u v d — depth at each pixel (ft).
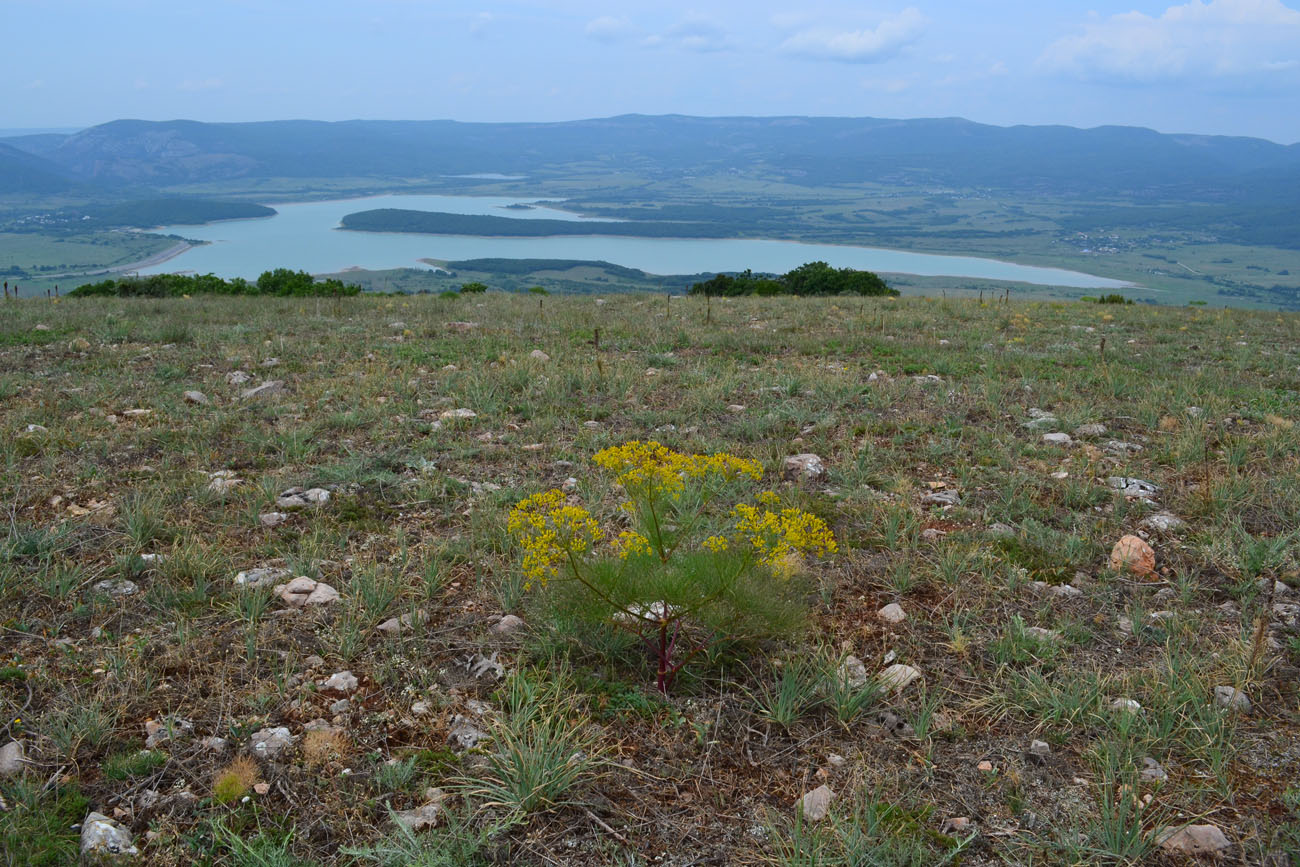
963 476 23.27
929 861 9.83
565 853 10.01
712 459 14.15
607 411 30.04
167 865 9.51
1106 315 66.90
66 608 15.19
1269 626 15.33
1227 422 29.48
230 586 16.22
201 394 30.68
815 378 35.55
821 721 12.80
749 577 13.41
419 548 18.34
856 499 21.35
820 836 10.10
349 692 12.96
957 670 14.10
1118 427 29.35
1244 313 75.00
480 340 45.29
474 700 12.84
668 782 11.34
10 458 22.72
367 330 48.39
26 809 10.12
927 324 57.62
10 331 44.19
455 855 9.71
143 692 12.66
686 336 48.32
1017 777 11.37
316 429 27.30
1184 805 10.80
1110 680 13.48
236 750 11.54
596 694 13.15
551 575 13.79
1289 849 9.93
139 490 20.08
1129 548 17.95
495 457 24.81
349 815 10.43
